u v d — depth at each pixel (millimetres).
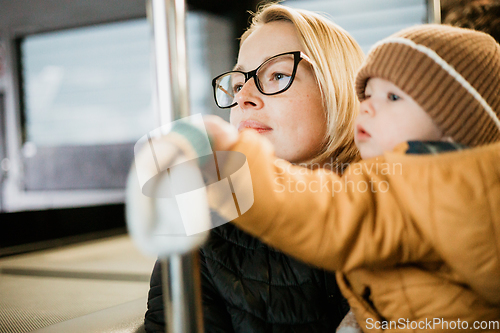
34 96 6184
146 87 5793
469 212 452
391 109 544
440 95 510
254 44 773
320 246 442
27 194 5914
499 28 1150
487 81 528
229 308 646
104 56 5879
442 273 511
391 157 494
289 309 623
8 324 1225
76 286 1816
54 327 817
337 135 748
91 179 5754
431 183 462
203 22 4797
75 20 5844
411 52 521
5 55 6098
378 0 3789
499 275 461
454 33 543
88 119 5949
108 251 3182
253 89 735
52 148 5859
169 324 366
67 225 4008
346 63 774
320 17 795
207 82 4875
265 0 878
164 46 369
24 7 5973
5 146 6172
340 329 594
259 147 441
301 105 724
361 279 551
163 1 369
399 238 459
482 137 529
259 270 647
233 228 686
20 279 2072
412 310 508
